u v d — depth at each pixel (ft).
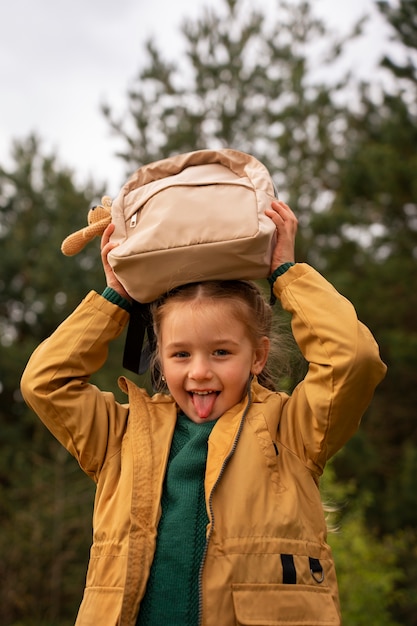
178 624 6.59
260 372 8.00
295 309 7.42
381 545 39.81
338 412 7.14
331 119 56.24
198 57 55.42
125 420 7.84
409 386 52.49
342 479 48.08
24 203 56.80
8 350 49.49
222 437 7.21
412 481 45.42
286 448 7.36
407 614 42.29
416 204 49.47
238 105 54.70
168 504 7.07
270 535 6.79
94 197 56.13
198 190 7.46
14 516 41.93
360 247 53.01
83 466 7.74
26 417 46.83
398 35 49.37
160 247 7.17
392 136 49.19
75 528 41.55
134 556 6.80
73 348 7.79
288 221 7.65
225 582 6.59
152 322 7.94
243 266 7.27
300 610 6.63
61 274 51.49
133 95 55.06
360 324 7.27
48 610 40.42
